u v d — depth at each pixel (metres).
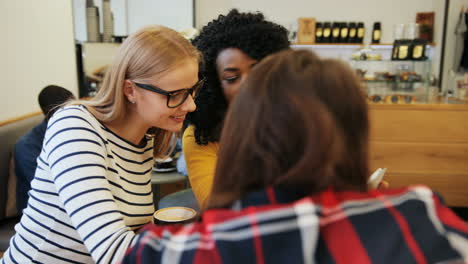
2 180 2.33
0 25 2.69
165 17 4.90
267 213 0.48
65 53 3.81
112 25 4.44
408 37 3.91
